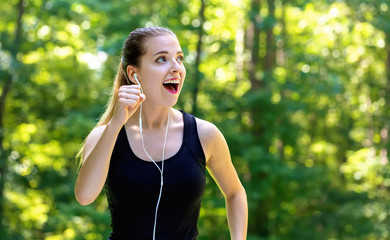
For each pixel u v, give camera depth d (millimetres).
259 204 14266
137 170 2232
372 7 14156
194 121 2365
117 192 2250
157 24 13102
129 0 13828
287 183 13922
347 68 16500
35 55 14398
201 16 13352
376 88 16375
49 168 14898
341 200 15625
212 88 14125
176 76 2295
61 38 14117
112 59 14820
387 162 15781
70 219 11867
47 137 15320
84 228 11922
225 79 15648
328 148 17969
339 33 15461
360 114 17141
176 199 2232
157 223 2221
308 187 14406
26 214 14383
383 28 13539
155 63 2287
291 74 14680
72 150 15352
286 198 14422
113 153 2270
